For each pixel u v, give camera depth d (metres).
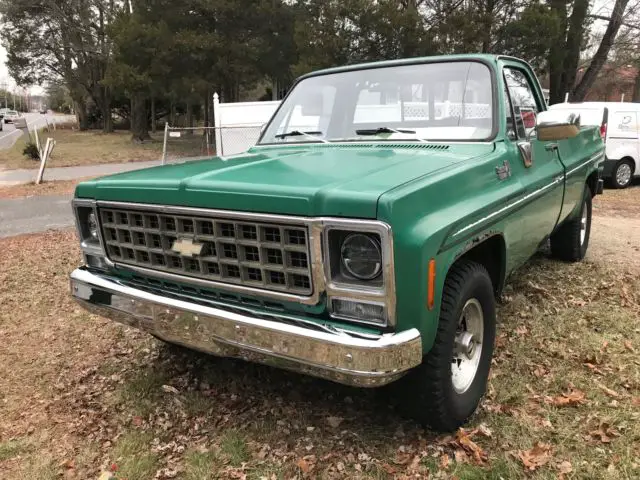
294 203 2.37
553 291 5.02
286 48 25.03
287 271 2.45
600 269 5.62
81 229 3.33
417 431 2.99
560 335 4.11
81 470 2.84
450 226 2.53
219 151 11.60
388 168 2.75
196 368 3.86
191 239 2.72
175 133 11.88
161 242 2.86
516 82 4.04
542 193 3.92
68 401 3.50
